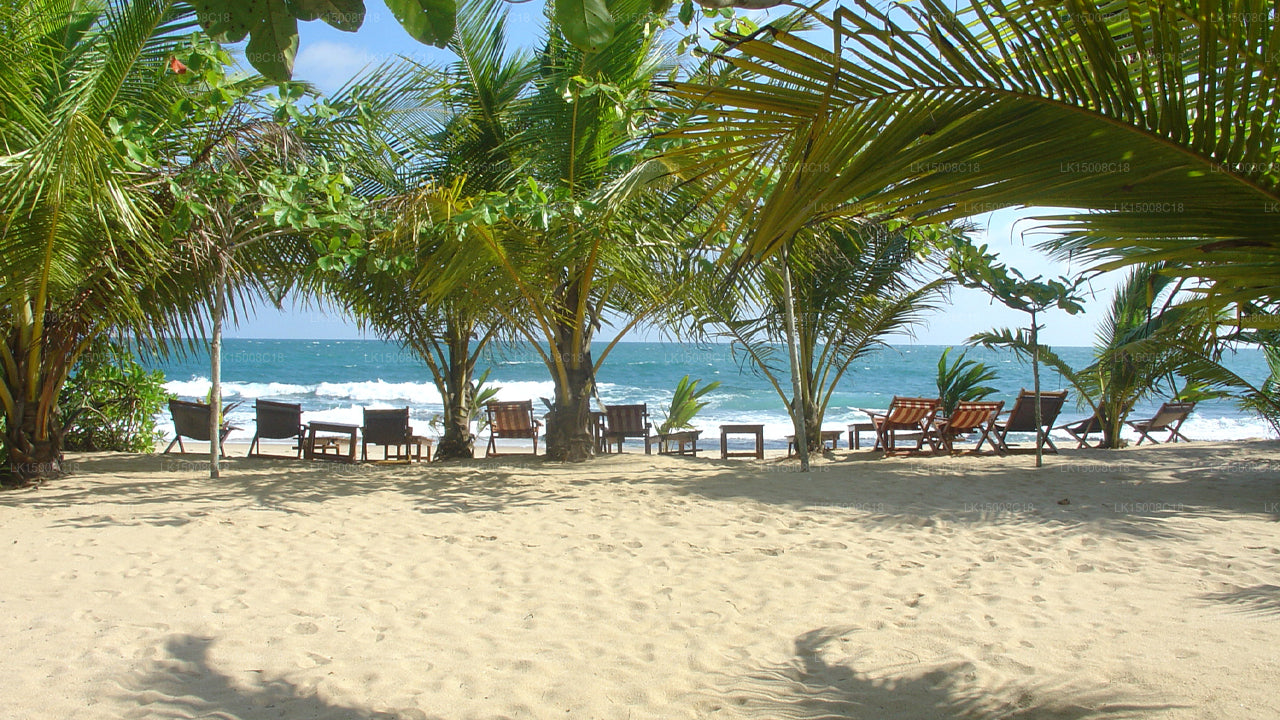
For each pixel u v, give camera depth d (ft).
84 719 9.48
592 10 5.73
